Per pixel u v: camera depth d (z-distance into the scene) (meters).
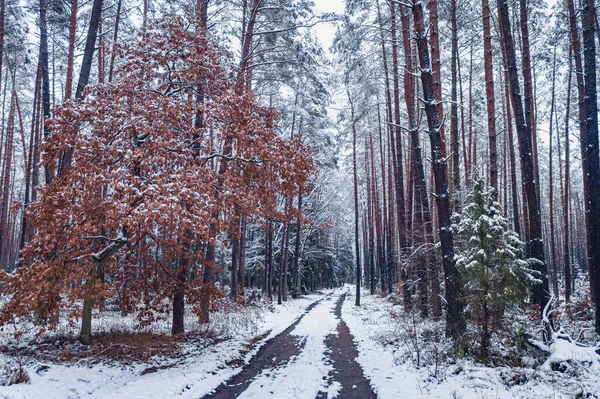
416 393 7.07
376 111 32.38
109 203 9.19
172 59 12.51
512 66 12.02
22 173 48.97
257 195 12.77
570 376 7.43
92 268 10.53
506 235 9.81
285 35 23.41
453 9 19.00
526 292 9.71
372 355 11.23
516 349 9.36
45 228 9.95
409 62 18.73
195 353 10.96
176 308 13.80
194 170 10.04
